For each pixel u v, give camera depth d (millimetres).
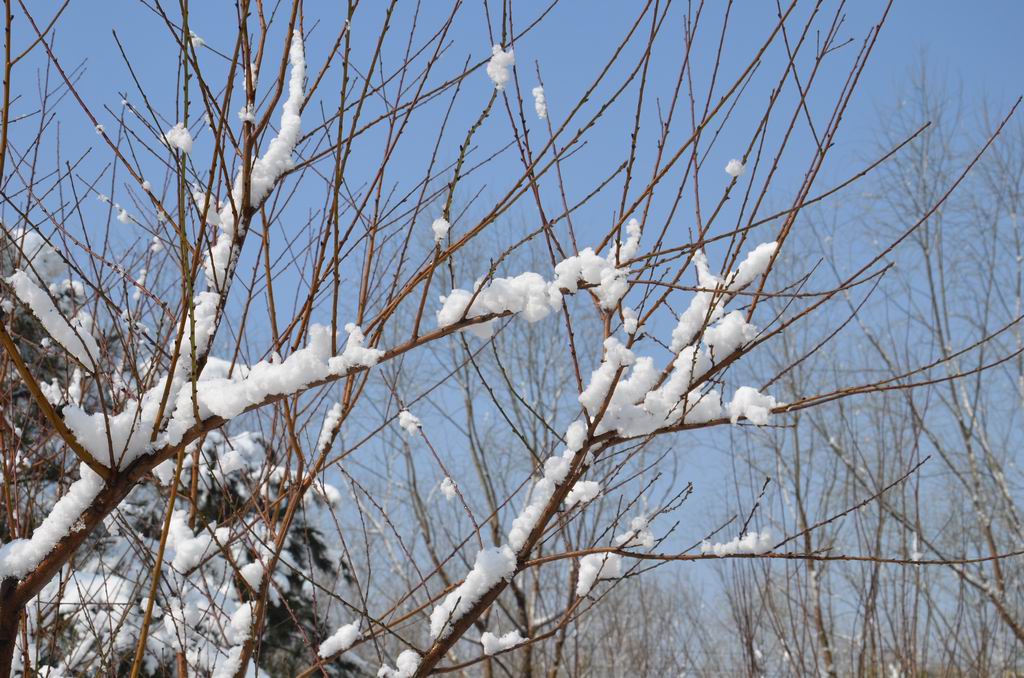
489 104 2418
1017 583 7129
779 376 2572
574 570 3980
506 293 2402
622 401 2580
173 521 3375
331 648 2908
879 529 5391
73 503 2215
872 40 2414
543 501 2742
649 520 2787
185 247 2078
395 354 2295
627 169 2473
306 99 2699
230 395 2227
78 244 3078
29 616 3740
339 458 3086
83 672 3723
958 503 9656
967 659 6145
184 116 2338
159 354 2764
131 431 2105
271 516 3582
